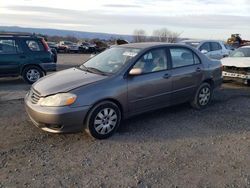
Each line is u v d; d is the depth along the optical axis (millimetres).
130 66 4902
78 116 4281
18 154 4023
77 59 23219
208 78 6250
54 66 9922
